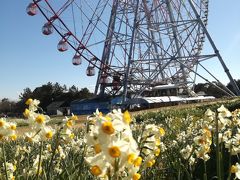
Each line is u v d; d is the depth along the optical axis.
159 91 63.59
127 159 1.88
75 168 3.60
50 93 99.94
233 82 46.91
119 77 55.22
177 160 4.42
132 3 48.12
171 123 10.70
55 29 44.50
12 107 93.88
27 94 99.56
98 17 47.19
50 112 91.56
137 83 53.88
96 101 59.88
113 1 49.09
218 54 45.59
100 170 1.89
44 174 3.37
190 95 61.28
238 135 3.89
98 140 1.89
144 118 20.72
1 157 3.96
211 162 5.35
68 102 97.50
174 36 46.22
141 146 3.07
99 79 61.47
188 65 47.81
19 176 3.81
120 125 1.89
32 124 3.15
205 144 3.69
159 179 4.52
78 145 4.97
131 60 47.25
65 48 46.25
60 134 3.59
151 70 51.00
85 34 47.53
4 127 3.16
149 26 44.91
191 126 7.75
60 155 4.40
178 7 46.03
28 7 42.06
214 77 47.09
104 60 54.09
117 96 58.03
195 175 5.10
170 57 44.94
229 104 23.23
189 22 44.22
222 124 3.56
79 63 50.03
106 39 50.25
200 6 45.91
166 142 6.09
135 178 2.05
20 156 4.89
